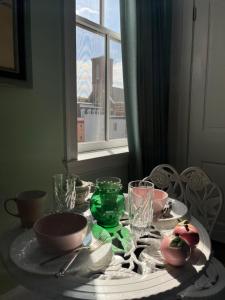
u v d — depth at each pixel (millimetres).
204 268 572
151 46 1711
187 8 1985
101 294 483
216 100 1971
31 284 507
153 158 1821
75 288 497
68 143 1311
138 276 543
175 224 792
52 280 517
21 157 1103
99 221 786
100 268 559
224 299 918
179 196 1394
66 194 908
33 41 1100
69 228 661
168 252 569
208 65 1974
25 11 1042
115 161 1673
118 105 1917
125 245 682
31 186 1156
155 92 1812
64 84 1265
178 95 2100
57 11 1197
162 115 1908
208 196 1312
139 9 1575
